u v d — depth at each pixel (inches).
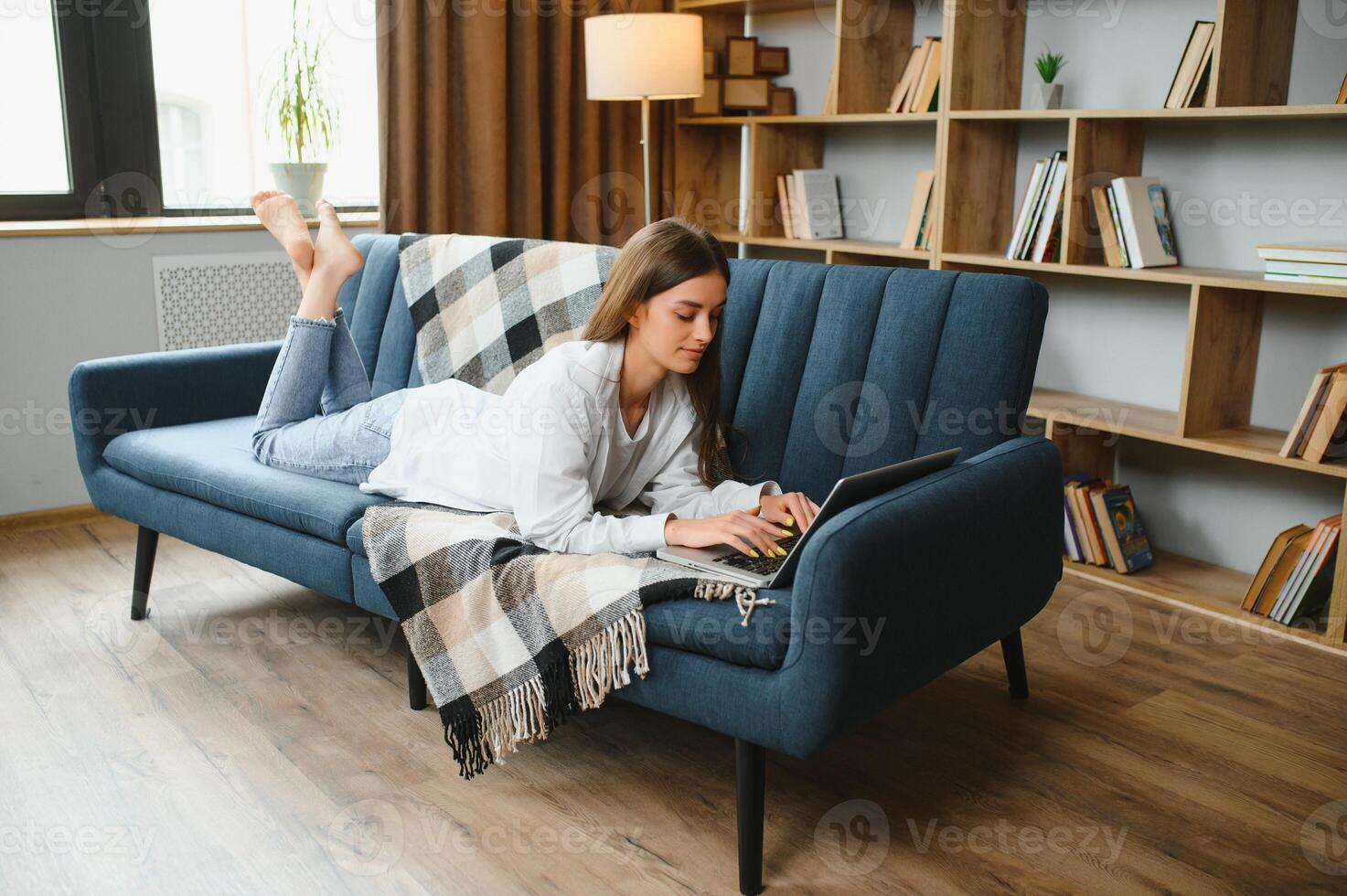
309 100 127.3
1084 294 114.3
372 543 69.4
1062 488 70.7
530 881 57.8
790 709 53.6
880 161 132.2
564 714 61.0
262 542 79.4
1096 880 58.4
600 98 127.6
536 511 65.1
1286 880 58.7
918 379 71.2
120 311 116.1
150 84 121.8
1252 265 101.3
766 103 139.5
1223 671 84.9
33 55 115.2
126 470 88.8
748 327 79.3
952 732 74.5
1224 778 69.2
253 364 100.3
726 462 76.2
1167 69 105.0
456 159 132.5
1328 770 70.4
